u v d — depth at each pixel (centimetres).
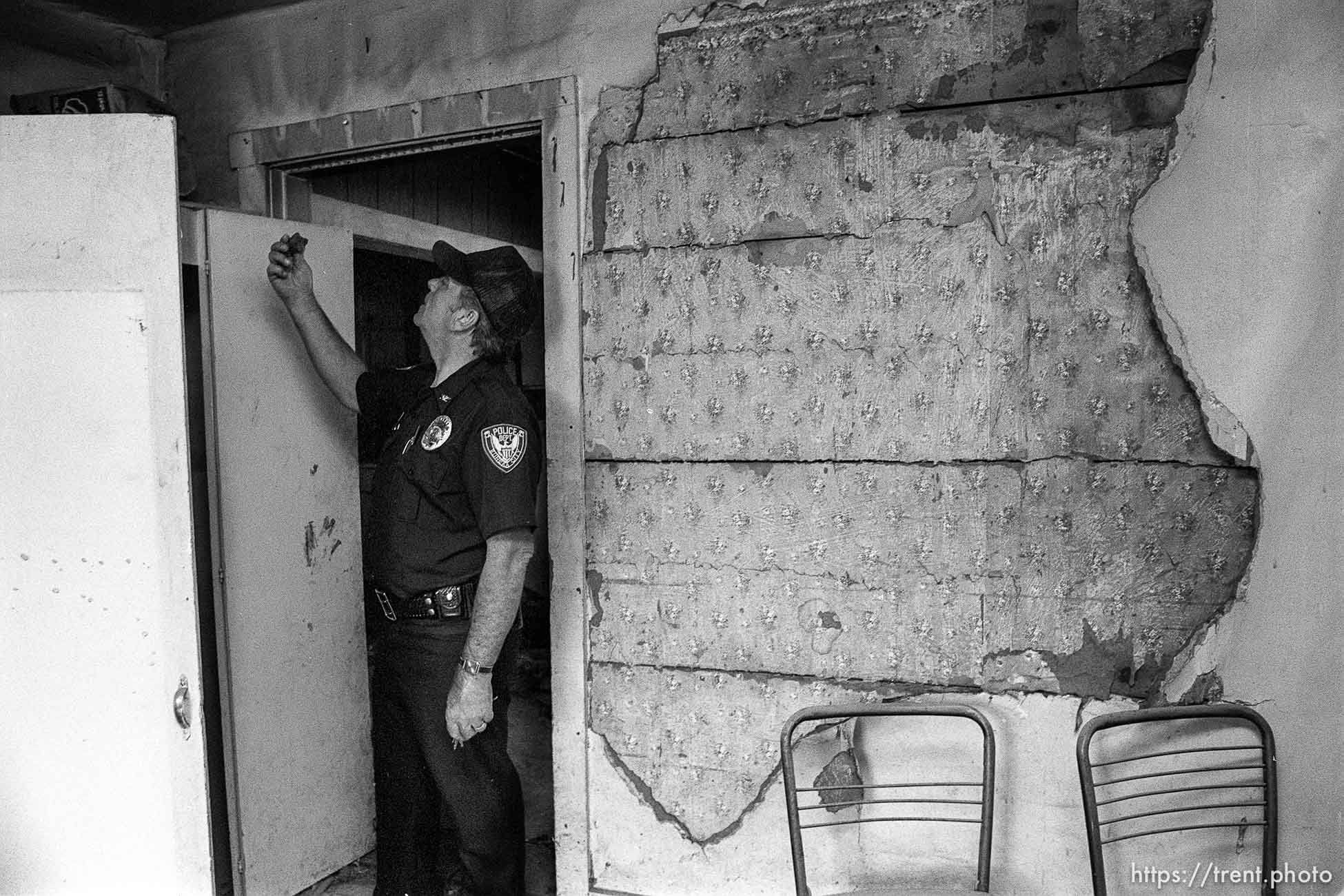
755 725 225
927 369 207
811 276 215
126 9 278
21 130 204
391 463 242
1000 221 199
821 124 212
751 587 224
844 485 215
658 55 226
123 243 204
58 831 210
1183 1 183
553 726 246
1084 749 181
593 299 237
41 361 205
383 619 248
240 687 245
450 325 237
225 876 264
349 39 268
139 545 207
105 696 209
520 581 222
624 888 240
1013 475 201
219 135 292
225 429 243
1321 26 175
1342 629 179
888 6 205
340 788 277
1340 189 175
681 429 229
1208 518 188
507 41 245
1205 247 185
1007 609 203
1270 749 179
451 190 366
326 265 274
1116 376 193
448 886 271
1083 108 192
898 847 213
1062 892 202
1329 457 178
